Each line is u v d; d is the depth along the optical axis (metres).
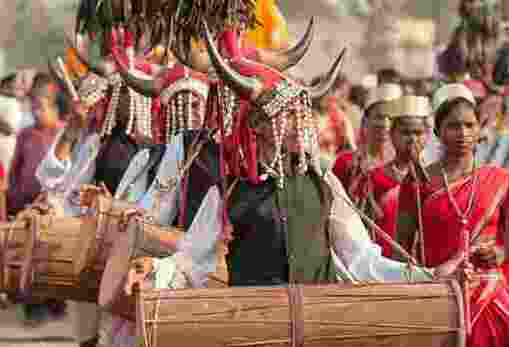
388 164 14.86
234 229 10.77
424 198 13.04
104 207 12.59
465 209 12.88
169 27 12.88
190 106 13.02
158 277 10.48
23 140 22.89
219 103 11.34
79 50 15.51
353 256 10.95
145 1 13.34
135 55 14.15
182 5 12.41
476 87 18.84
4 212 22.55
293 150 10.66
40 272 13.11
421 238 12.86
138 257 11.41
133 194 13.14
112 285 11.34
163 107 13.16
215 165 11.62
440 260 12.88
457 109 13.05
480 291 11.68
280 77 10.73
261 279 10.69
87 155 14.91
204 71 12.74
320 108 22.50
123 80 13.60
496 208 12.86
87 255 12.60
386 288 10.09
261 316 9.89
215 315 9.86
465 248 11.95
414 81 22.75
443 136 13.11
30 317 20.61
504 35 22.77
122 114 14.52
